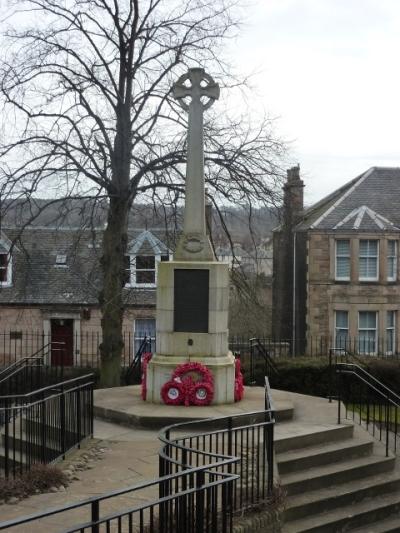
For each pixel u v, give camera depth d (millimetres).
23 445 10805
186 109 13773
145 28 17984
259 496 8711
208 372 13242
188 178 13617
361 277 30359
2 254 30797
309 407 14406
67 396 11641
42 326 29875
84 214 18641
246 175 18453
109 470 9734
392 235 30203
